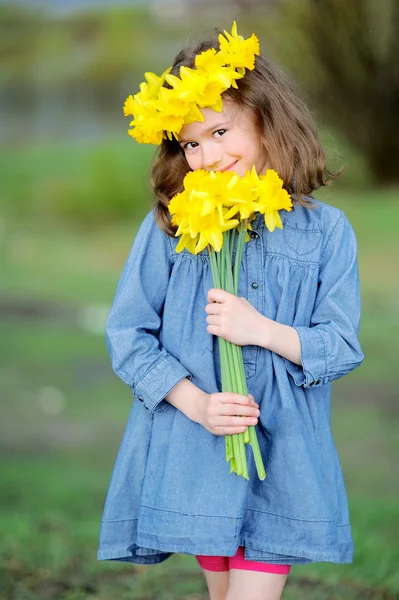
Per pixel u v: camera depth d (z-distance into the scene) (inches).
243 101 97.4
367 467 230.2
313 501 95.1
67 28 485.7
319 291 99.0
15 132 481.1
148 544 96.7
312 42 414.6
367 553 158.1
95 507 198.7
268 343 93.4
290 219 99.3
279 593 98.0
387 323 319.6
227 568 103.3
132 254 101.1
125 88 482.0
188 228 93.0
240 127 97.1
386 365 294.2
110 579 146.8
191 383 96.0
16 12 485.4
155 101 94.7
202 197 90.7
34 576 146.9
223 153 96.5
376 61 409.1
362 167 434.0
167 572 150.4
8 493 207.3
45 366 302.8
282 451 95.8
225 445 95.1
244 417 92.3
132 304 98.7
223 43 95.4
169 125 94.1
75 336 327.3
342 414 263.3
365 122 425.1
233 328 92.9
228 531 94.6
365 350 303.7
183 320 98.5
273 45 421.7
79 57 486.6
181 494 95.7
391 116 420.8
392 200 413.4
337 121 426.0
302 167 100.0
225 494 95.3
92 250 407.8
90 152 467.2
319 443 98.4
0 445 250.5
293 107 100.5
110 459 243.9
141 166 458.9
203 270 98.4
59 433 260.4
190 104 93.6
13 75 484.1
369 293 342.3
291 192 100.6
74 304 351.9
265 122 98.2
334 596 137.6
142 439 99.7
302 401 97.2
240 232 95.3
